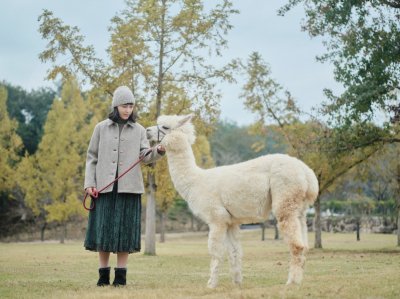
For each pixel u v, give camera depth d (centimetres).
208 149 3953
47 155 3919
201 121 2142
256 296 628
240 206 773
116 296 670
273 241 3712
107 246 830
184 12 2088
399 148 2450
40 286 862
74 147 3944
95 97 2200
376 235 4022
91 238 849
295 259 734
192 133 832
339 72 1919
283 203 743
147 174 2145
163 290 743
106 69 2130
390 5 1886
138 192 847
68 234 4950
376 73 1848
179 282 919
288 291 648
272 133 2541
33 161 4034
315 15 1988
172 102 2119
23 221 4988
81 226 5147
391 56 1847
